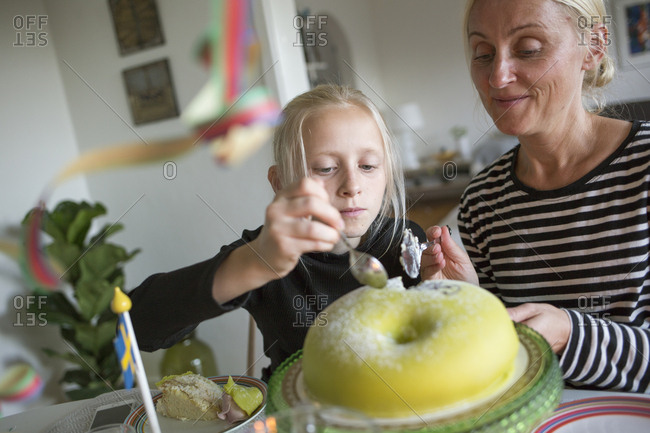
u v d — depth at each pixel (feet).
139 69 7.92
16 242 7.22
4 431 2.52
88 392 7.24
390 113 16.89
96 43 8.16
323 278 3.03
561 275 3.01
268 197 7.32
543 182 3.05
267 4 6.50
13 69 7.98
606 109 3.77
